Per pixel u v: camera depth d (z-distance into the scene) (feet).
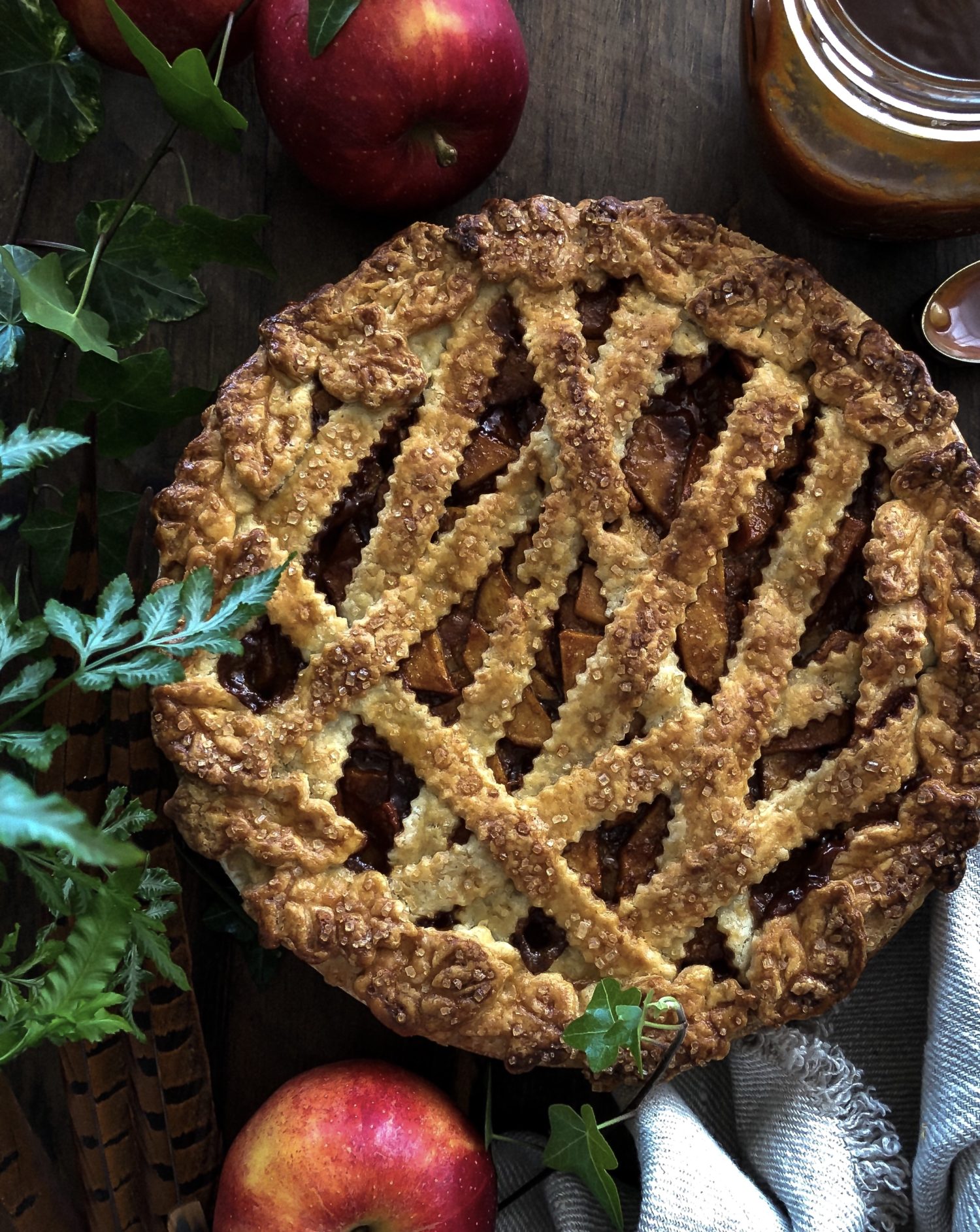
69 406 1.66
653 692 1.56
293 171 1.81
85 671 1.31
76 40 1.69
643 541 1.58
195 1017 1.67
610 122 1.84
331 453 1.57
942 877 1.57
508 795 1.56
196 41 1.68
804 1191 1.60
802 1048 1.62
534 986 1.54
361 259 1.82
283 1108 1.60
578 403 1.57
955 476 1.58
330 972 1.55
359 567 1.57
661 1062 1.52
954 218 1.69
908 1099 1.74
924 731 1.57
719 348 1.60
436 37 1.58
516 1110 1.78
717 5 1.85
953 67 1.60
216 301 1.81
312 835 1.55
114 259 1.67
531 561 1.57
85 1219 1.73
